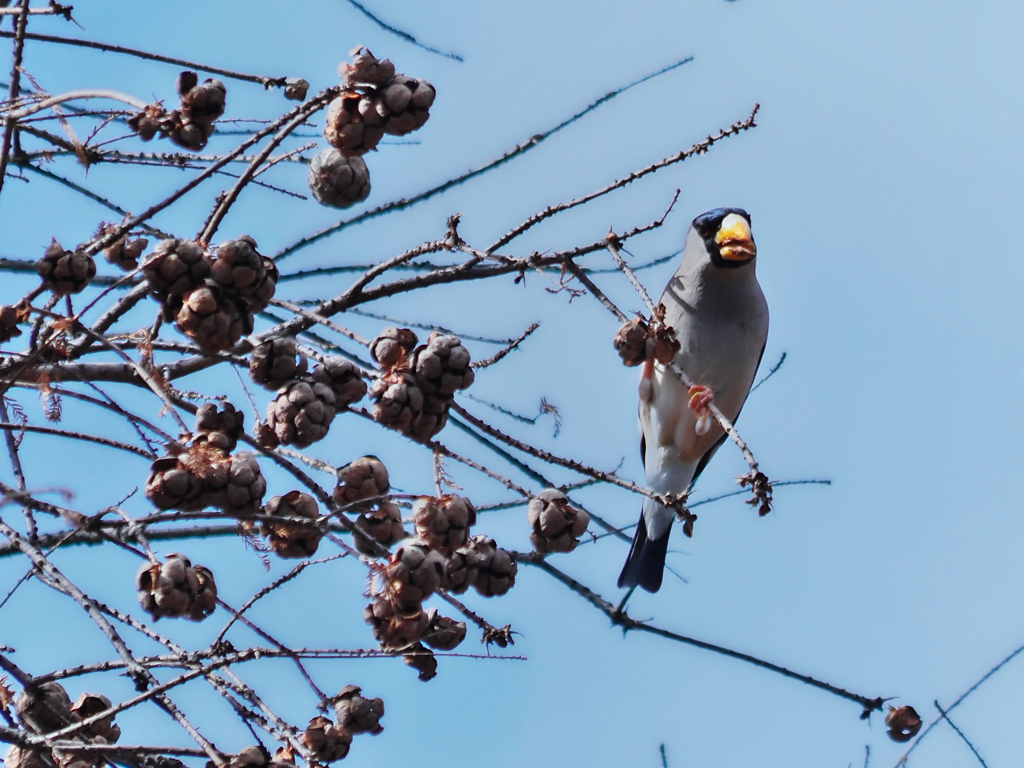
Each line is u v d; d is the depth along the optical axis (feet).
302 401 11.89
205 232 12.00
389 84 12.43
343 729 13.12
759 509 12.62
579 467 12.42
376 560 11.37
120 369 14.70
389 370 12.49
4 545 13.15
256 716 12.22
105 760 11.69
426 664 13.55
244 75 13.96
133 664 11.24
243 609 12.66
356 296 16.21
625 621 18.76
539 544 13.71
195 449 11.13
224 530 14.23
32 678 12.47
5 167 12.26
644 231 14.14
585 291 14.24
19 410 12.23
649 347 14.84
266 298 11.87
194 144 14.21
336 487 12.52
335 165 14.47
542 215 13.93
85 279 11.96
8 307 11.99
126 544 11.83
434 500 11.78
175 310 11.70
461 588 13.15
